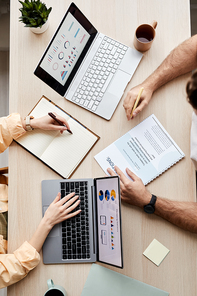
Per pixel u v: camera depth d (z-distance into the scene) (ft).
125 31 3.03
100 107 2.94
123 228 2.81
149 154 2.89
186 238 2.77
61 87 2.86
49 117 2.86
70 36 2.76
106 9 3.03
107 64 2.96
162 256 2.74
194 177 2.85
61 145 2.91
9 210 2.85
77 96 2.94
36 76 2.86
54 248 2.73
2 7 4.41
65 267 2.73
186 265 2.73
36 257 2.63
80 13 2.76
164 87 2.98
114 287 2.68
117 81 2.96
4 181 3.65
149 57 2.99
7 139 2.84
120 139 2.92
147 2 3.01
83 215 2.75
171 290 2.70
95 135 2.93
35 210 2.85
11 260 2.62
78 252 2.71
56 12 3.04
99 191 2.64
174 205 2.74
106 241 2.55
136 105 2.83
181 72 2.91
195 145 2.70
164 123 2.94
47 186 2.81
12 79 3.00
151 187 2.87
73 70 2.91
